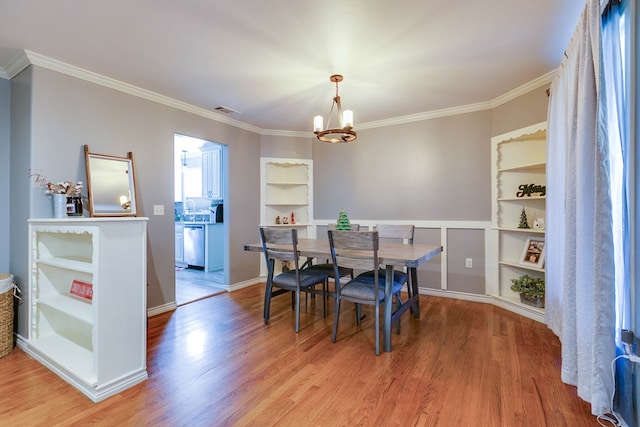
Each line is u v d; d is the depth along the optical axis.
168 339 2.50
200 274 5.17
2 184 2.51
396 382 1.85
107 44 2.21
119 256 1.81
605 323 1.47
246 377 1.91
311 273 2.92
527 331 2.61
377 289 2.25
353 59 2.45
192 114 3.54
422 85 2.96
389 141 4.05
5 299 2.26
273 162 4.50
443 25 2.01
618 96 1.51
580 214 1.61
